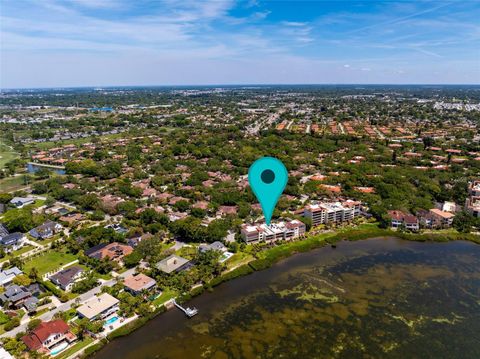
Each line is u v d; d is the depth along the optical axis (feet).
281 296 395.55
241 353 312.71
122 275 421.18
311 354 312.91
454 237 533.96
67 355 302.45
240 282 423.23
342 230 560.61
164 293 390.42
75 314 351.67
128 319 349.00
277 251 491.31
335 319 358.23
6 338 308.81
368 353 314.55
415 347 321.73
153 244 462.60
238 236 510.99
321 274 442.09
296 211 611.47
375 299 391.24
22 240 509.35
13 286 380.58
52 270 432.25
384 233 549.13
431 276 436.76
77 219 574.56
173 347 319.06
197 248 483.92
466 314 366.43
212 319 356.59
